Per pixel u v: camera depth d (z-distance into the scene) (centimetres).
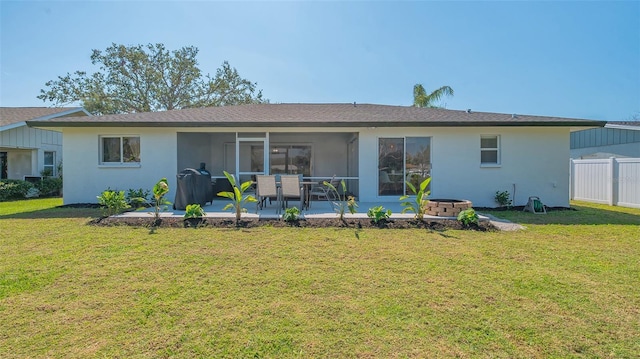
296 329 264
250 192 1155
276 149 1486
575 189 1237
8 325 267
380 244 519
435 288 346
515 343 246
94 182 1012
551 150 991
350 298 322
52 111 1683
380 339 251
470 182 1004
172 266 409
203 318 281
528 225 680
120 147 1023
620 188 1040
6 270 391
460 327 269
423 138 1013
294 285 353
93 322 273
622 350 238
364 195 1014
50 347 238
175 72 2644
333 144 1500
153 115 1062
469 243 527
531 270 401
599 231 622
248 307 302
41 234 572
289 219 675
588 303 312
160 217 701
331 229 624
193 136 1251
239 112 1152
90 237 552
